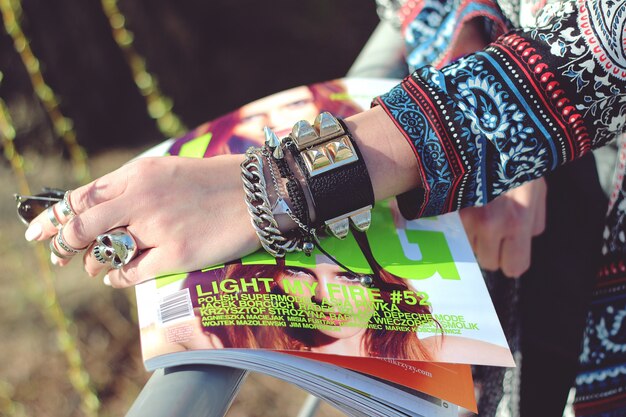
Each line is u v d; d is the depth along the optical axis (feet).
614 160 2.84
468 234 2.92
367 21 10.74
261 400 6.66
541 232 2.97
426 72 2.23
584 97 2.12
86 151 8.79
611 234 2.65
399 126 2.17
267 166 2.15
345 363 1.96
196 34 9.87
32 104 8.36
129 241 2.05
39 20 8.21
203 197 2.10
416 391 2.02
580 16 2.11
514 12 2.65
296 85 10.19
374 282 2.19
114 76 8.98
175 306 2.00
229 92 10.07
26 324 7.09
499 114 2.14
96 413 6.22
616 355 2.73
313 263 2.18
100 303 7.29
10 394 6.47
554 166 2.24
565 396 3.18
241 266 2.12
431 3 2.84
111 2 8.19
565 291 3.12
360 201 2.16
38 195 2.21
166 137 9.14
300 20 10.68
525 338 3.26
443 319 2.14
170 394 1.79
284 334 1.95
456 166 2.17
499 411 3.24
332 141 2.15
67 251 2.08
